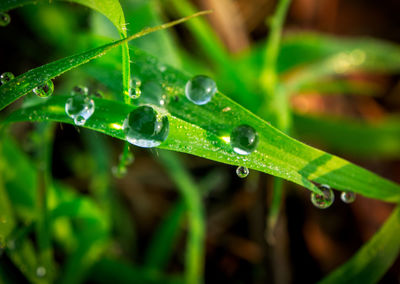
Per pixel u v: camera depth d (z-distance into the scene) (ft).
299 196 0.42
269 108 0.34
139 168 0.44
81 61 0.24
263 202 0.35
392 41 0.53
